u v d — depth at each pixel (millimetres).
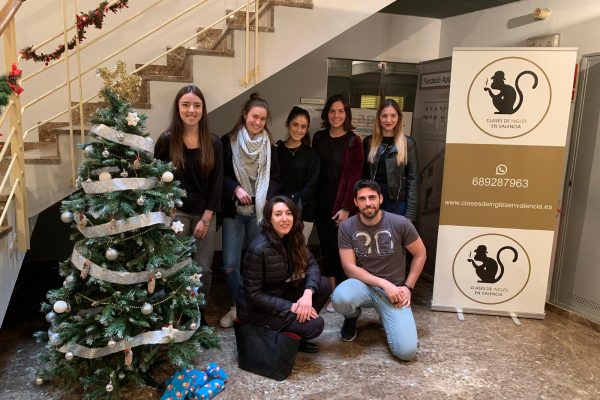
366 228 2660
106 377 2078
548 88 2781
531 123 2830
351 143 3018
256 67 2707
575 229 3068
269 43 2736
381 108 2977
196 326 2219
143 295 2066
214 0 3797
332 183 3133
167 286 2184
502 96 2824
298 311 2420
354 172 2994
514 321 3000
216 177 2570
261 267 2426
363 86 4031
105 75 2070
